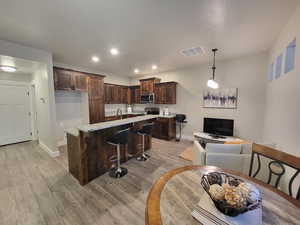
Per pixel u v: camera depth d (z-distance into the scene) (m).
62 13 1.77
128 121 2.82
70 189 2.13
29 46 2.79
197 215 0.78
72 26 2.08
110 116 5.05
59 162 3.03
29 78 4.49
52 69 3.18
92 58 3.64
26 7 1.64
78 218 1.61
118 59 3.75
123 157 3.03
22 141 4.46
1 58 2.65
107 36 2.41
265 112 3.32
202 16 1.86
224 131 3.79
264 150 1.39
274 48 2.70
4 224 1.53
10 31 2.20
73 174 2.49
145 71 5.25
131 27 2.12
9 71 3.84
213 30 2.23
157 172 2.63
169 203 0.88
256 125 3.58
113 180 2.37
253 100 3.57
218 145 1.96
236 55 3.51
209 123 4.02
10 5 1.59
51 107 3.22
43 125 3.66
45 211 1.71
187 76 4.70
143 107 6.08
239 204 0.73
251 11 1.76
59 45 2.77
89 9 1.69
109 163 2.71
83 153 2.21
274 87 2.64
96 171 2.45
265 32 2.30
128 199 1.92
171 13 1.79
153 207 0.84
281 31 2.25
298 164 1.12
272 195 0.95
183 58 3.68
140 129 3.10
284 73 2.11
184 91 4.79
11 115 4.24
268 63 3.18
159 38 2.49
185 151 3.71
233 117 3.89
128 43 2.70
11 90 4.20
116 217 1.63
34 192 2.05
